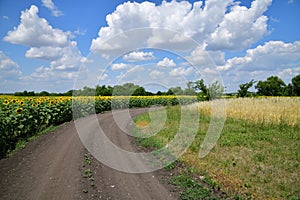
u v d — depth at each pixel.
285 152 8.23
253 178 6.05
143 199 4.81
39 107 13.31
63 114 17.14
